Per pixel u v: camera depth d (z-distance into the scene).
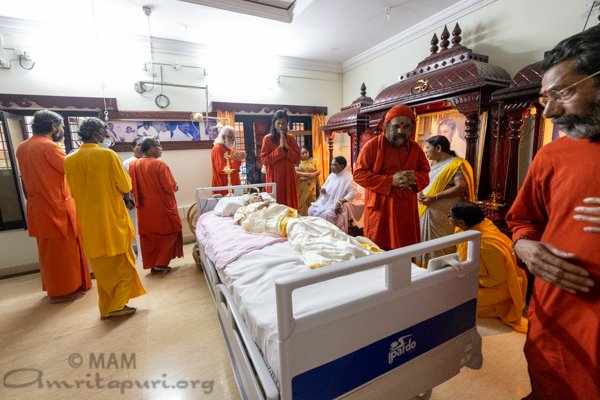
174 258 2.88
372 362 0.78
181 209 3.63
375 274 1.03
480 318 1.81
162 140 3.47
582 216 0.62
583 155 0.70
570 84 0.64
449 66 2.38
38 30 2.79
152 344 1.67
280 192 2.84
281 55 3.95
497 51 2.39
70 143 3.10
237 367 1.21
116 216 1.86
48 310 2.10
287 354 0.65
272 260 1.19
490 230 1.75
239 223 1.97
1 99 2.70
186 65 3.46
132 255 2.00
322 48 3.71
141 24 2.91
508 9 2.29
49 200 2.03
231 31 3.14
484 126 2.16
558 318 0.75
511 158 1.98
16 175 2.84
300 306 0.78
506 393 1.25
